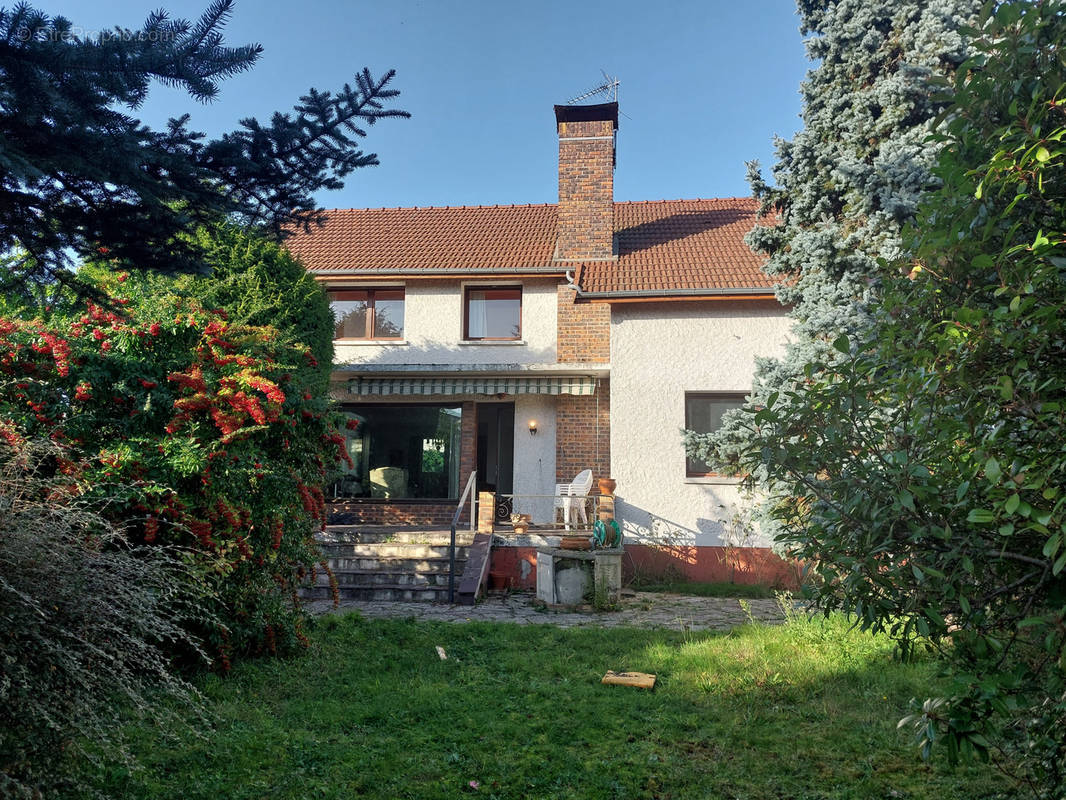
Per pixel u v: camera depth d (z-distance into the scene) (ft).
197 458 21.38
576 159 62.49
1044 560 10.19
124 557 13.55
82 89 13.15
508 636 31.58
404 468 63.77
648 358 53.93
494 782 16.07
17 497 13.04
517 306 63.52
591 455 59.26
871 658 25.17
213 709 19.45
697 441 41.70
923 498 10.55
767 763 17.24
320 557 28.40
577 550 45.14
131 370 22.93
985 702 10.14
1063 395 10.59
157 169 15.67
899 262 13.43
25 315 24.27
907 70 35.40
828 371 13.21
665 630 32.89
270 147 17.10
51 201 15.58
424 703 21.42
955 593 10.49
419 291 63.21
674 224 67.62
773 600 44.16
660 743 18.66
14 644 11.31
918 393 11.34
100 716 13.50
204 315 25.03
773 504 37.76
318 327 46.44
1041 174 10.19
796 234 40.63
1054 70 11.09
